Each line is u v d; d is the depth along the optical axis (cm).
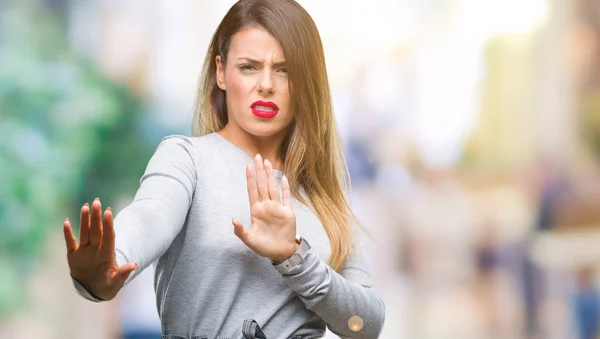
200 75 385
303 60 365
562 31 2100
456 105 2222
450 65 2270
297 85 365
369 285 380
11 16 1456
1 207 1268
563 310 1314
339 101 2280
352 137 2172
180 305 354
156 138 1602
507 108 2116
